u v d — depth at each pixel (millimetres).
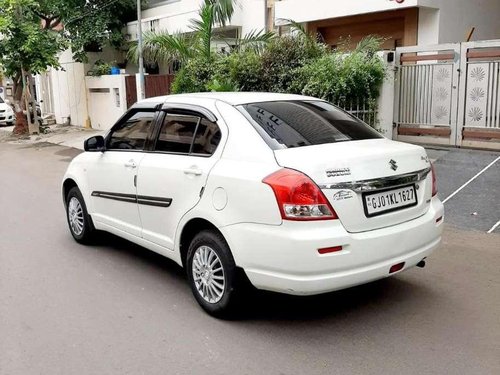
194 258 4453
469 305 4496
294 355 3734
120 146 5543
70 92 21797
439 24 11797
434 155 9555
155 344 3930
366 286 4930
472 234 6344
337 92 9953
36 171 12195
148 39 14453
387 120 10406
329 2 13148
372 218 3887
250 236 3854
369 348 3816
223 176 4098
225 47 14883
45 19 19938
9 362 3713
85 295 4844
